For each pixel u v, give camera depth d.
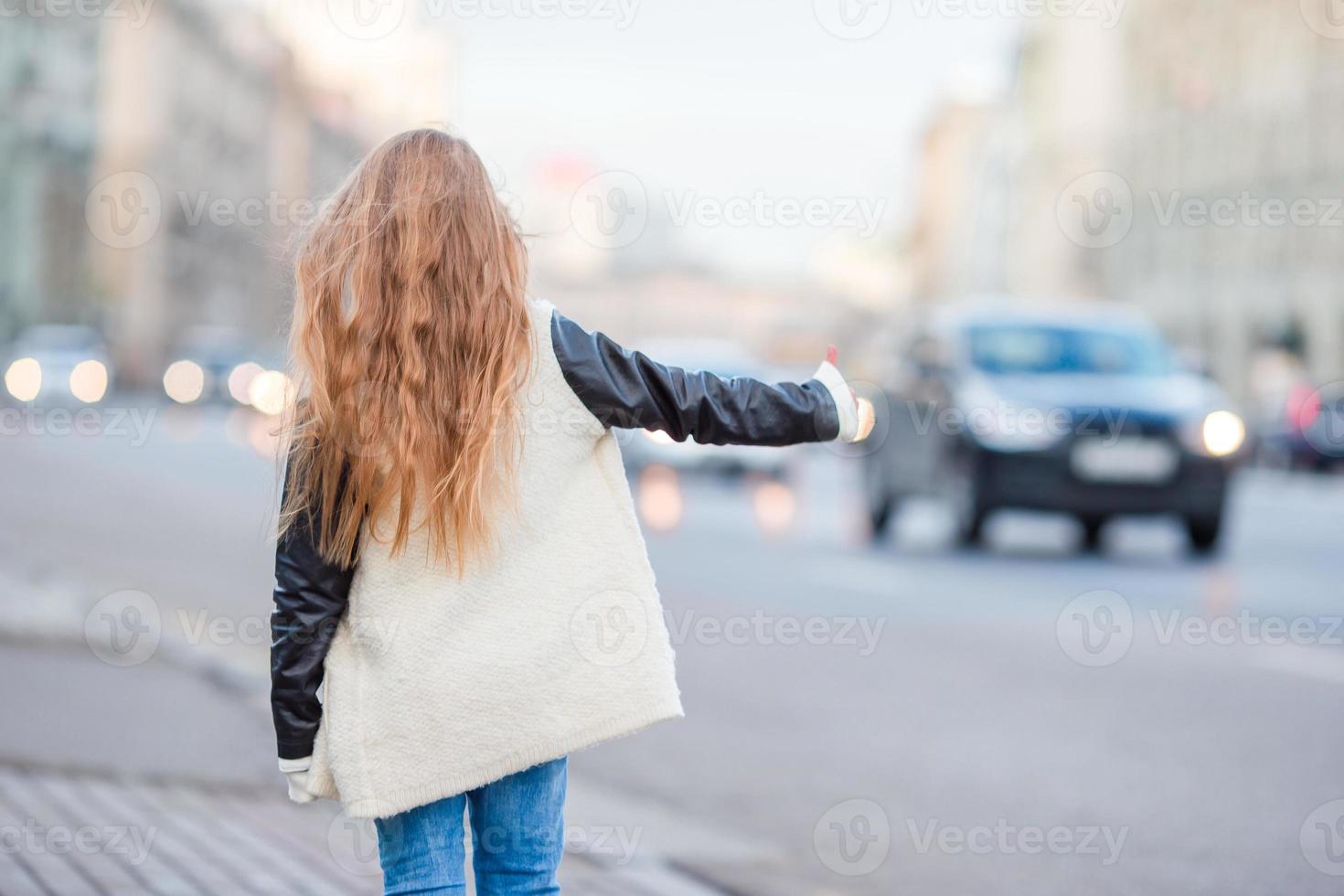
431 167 4.09
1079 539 24.89
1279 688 12.72
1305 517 30.06
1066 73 98.81
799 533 26.88
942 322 24.55
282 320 4.39
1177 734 11.08
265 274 118.38
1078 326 23.64
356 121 129.75
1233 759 10.34
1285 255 72.50
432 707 4.06
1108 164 90.12
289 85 124.81
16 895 6.45
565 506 4.14
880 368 26.20
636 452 38.88
